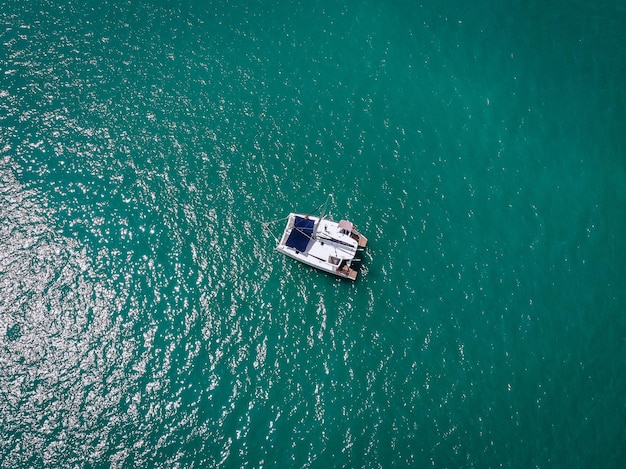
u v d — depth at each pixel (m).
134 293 58.69
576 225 67.12
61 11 76.88
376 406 55.53
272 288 60.59
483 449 54.44
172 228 62.84
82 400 52.97
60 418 52.00
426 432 54.75
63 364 54.50
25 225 61.16
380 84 75.25
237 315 58.75
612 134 74.00
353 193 67.06
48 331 55.94
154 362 55.44
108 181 64.94
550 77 78.06
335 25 79.81
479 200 67.88
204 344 56.88
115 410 52.84
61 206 62.69
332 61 76.56
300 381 56.06
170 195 64.81
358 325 59.47
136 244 61.38
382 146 70.56
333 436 53.72
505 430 55.47
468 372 57.94
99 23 76.44
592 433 55.75
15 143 66.25
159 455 51.34
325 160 68.94
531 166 70.69
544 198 68.62
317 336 58.53
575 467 54.16
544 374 58.38
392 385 56.72
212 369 55.69
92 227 61.81
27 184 63.69
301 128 70.94
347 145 70.25
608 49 81.31
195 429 52.69
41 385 53.34
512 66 78.62
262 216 64.62
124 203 63.72
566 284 63.47
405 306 60.88
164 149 67.81
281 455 52.31
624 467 54.34
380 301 60.97
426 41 79.69
